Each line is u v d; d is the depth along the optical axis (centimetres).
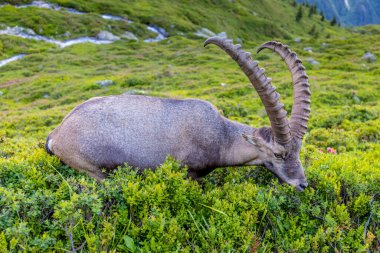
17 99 3108
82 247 439
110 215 496
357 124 1487
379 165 781
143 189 523
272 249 515
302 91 602
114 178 555
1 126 1697
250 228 508
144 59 5062
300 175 593
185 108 645
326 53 4881
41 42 6169
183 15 10112
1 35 5941
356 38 5981
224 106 1909
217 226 501
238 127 658
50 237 445
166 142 630
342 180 622
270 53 4881
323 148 1144
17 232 421
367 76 3206
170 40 6500
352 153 1048
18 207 449
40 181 548
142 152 627
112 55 5338
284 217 557
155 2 10412
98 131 609
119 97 653
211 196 554
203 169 653
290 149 588
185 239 487
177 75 3478
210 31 9488
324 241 508
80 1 8469
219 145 641
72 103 2541
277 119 559
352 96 2256
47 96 3092
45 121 1767
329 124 1552
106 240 445
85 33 6819
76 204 464
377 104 2083
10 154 797
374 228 558
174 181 534
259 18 12656
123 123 624
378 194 619
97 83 3127
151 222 469
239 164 654
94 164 612
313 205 581
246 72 546
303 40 6378
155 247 456
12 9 7125
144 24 8488
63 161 632
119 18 8419
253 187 578
